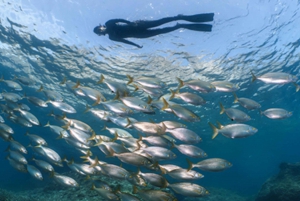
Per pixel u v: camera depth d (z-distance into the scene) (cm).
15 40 1284
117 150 591
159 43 1198
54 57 1379
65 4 997
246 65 1429
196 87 597
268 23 1098
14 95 896
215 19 1035
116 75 1477
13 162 823
